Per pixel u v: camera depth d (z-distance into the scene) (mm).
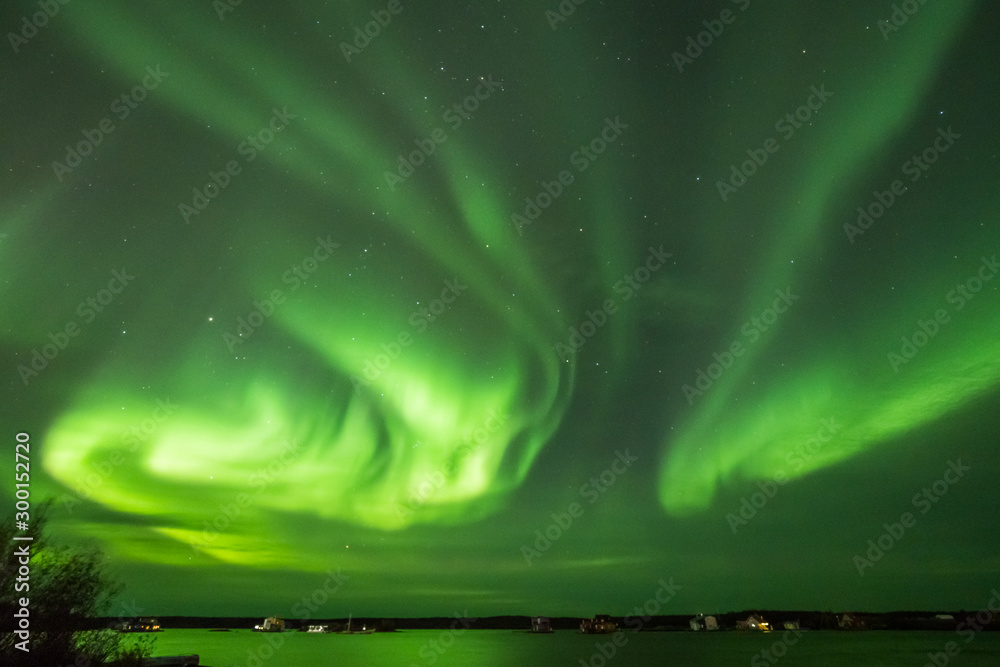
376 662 29391
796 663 27891
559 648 39500
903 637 49469
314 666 27062
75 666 15062
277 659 30312
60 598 14906
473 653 35312
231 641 44156
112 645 16078
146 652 18344
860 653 33250
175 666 21984
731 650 36281
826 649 36375
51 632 14602
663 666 27109
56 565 14992
